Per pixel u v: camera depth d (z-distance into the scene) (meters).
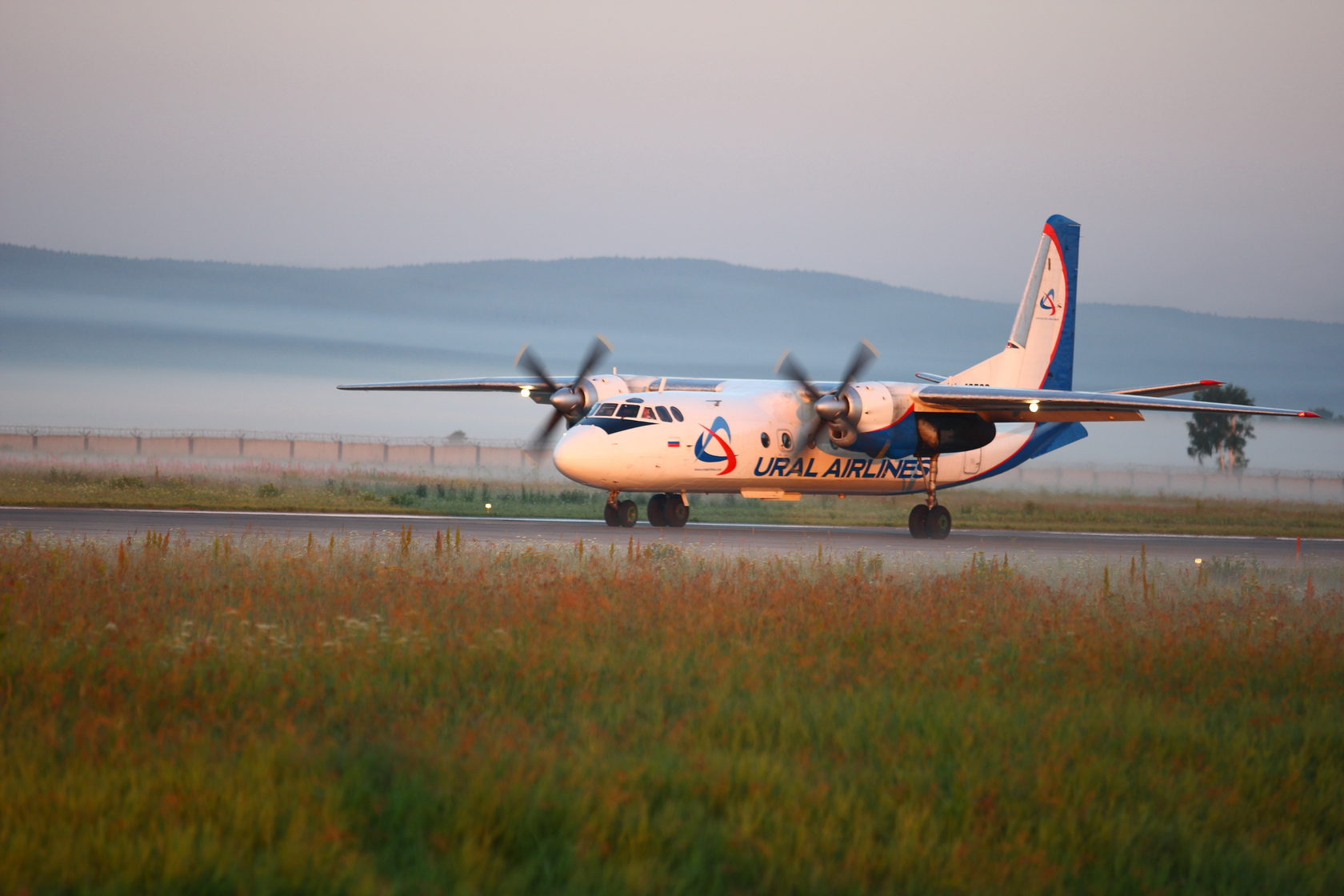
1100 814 24.38
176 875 19.30
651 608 46.31
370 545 72.00
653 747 27.59
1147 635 45.78
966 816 23.75
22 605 40.66
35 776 23.08
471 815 22.12
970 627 45.12
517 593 48.25
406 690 32.06
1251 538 139.38
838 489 114.31
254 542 72.06
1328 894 21.94
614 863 20.91
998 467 125.56
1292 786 27.09
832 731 29.41
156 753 25.08
